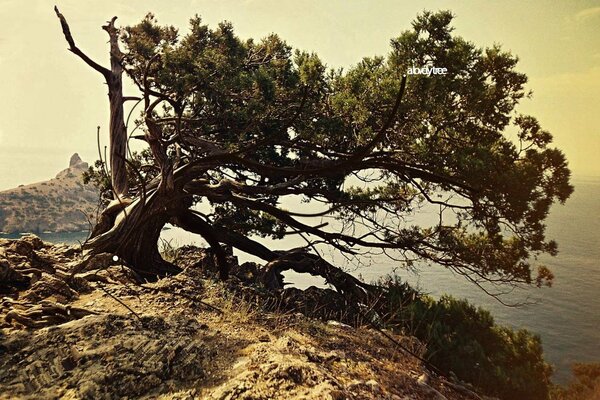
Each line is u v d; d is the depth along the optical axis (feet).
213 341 15.69
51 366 12.57
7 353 12.99
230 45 45.34
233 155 18.93
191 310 18.79
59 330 14.35
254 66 50.78
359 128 34.76
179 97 36.76
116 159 43.11
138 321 16.01
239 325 17.97
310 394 12.00
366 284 37.93
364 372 15.81
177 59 37.91
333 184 45.09
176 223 39.75
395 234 39.32
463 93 31.94
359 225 44.04
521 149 34.55
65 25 41.37
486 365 26.09
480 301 74.33
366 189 47.34
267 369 13.08
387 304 31.65
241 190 39.29
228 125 39.09
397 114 30.63
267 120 37.76
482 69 33.83
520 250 33.68
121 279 24.13
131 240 31.73
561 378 41.19
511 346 31.17
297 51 40.57
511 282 34.96
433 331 27.66
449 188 32.30
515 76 34.17
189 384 12.72
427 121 32.07
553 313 75.66
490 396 22.30
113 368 12.80
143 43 51.06
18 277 20.21
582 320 71.36
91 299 19.39
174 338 15.07
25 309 16.80
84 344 13.82
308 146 38.04
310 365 14.06
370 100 32.09
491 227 33.58
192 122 39.65
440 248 36.68
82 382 12.04
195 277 23.67
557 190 31.55
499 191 29.99
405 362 19.36
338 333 20.62
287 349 15.70
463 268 36.91
